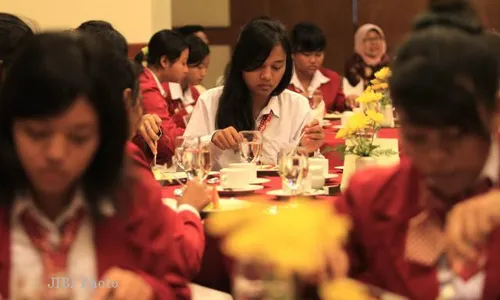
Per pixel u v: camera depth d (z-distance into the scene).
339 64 9.88
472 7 1.43
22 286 1.24
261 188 2.78
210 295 2.08
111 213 1.44
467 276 1.32
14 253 1.41
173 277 1.58
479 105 1.17
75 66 1.25
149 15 6.09
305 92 6.33
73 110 1.24
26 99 1.22
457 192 1.32
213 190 2.29
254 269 0.94
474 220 1.19
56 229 1.43
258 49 3.45
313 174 2.72
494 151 1.29
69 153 1.25
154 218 1.50
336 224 0.94
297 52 6.38
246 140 3.10
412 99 1.16
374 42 7.57
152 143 3.12
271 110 3.62
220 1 9.74
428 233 1.38
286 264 0.89
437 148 1.18
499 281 1.30
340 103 6.75
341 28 9.84
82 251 1.43
